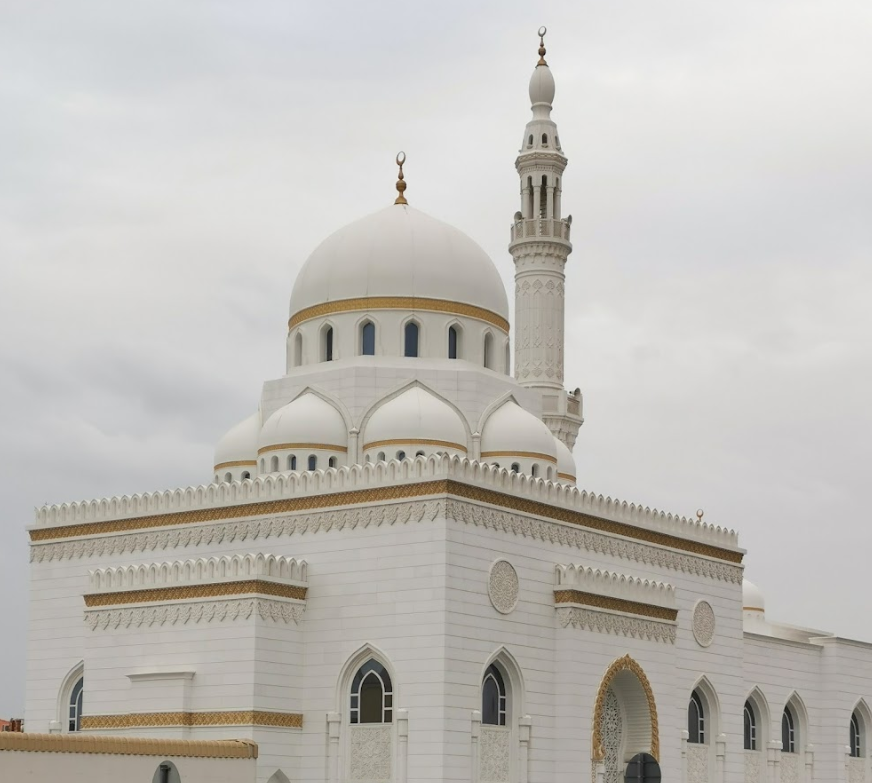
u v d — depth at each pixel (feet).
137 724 182.29
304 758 181.16
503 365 229.45
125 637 187.62
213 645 179.93
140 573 188.24
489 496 184.65
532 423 213.66
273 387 220.43
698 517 228.84
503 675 184.75
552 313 268.82
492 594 182.80
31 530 212.43
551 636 191.21
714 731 221.25
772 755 252.62
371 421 209.56
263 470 211.20
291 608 183.11
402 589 179.11
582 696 190.49
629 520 209.87
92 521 207.62
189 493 200.13
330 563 185.78
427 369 214.69
